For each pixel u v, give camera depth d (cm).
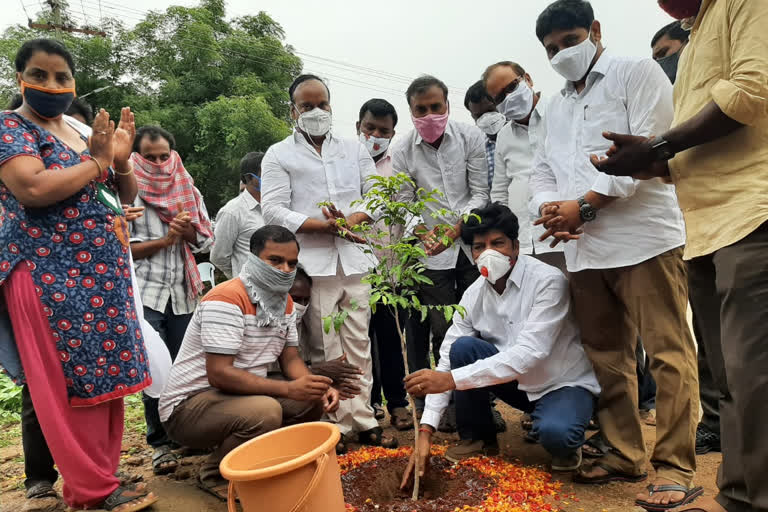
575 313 321
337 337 388
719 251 214
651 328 283
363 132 489
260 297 323
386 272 305
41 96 263
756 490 199
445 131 449
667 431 276
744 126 211
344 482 303
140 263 388
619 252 291
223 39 1950
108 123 265
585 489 308
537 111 409
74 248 266
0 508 298
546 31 304
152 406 369
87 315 266
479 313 366
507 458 361
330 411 317
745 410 199
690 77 234
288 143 400
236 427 301
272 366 378
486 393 351
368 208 314
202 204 440
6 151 248
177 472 344
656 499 266
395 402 452
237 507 298
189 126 1688
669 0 237
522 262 342
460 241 452
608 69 300
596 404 357
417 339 464
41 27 1664
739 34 206
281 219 377
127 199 313
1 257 258
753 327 199
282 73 1964
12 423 525
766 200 201
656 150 235
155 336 328
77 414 268
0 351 267
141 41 1802
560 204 294
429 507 266
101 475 275
